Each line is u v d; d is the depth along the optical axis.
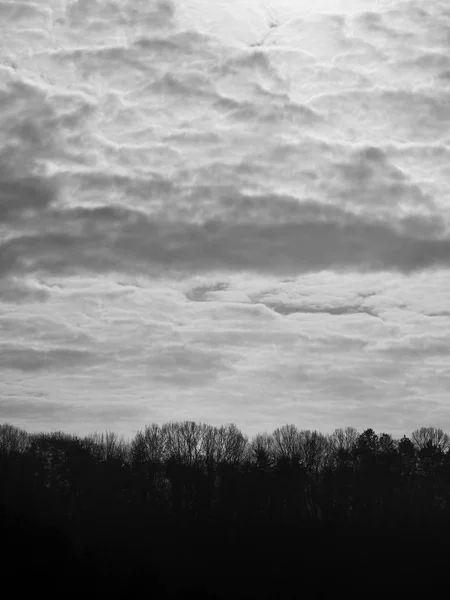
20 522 182.62
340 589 173.25
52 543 175.00
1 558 168.62
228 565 179.75
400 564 184.88
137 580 166.88
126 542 185.88
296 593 171.00
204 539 194.50
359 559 186.50
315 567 181.62
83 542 182.00
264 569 179.50
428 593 173.00
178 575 172.88
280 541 195.75
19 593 160.62
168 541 191.12
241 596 168.25
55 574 165.88
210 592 167.50
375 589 173.62
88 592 162.62
